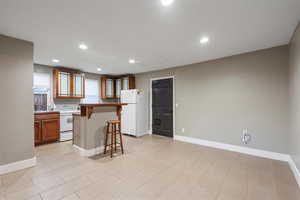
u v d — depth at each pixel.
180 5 1.64
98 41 2.64
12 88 2.41
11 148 2.39
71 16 1.86
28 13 1.78
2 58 2.31
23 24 2.04
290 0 1.55
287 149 2.80
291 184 2.09
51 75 4.52
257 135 3.12
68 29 2.20
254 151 3.16
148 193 1.88
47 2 1.57
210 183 2.11
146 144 3.99
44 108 4.36
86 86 5.50
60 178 2.21
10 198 1.75
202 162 2.82
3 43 2.33
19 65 2.48
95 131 3.26
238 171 2.46
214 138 3.74
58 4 1.61
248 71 3.21
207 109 3.86
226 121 3.54
